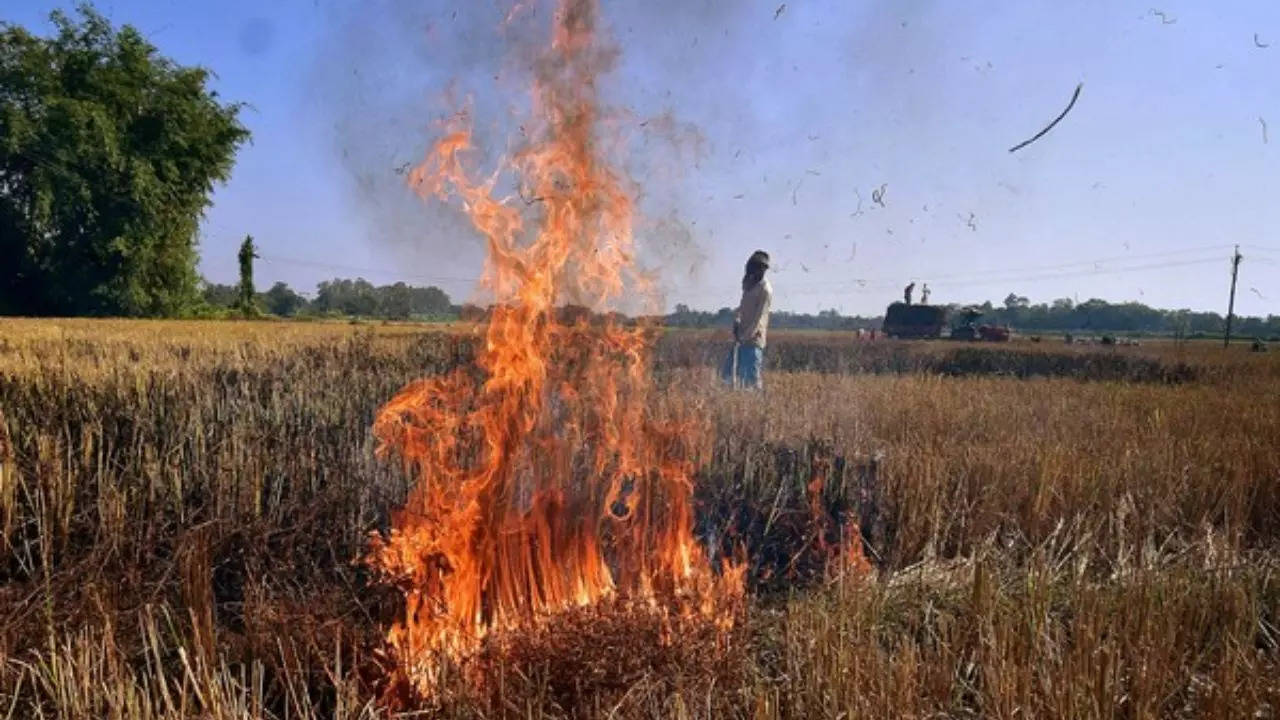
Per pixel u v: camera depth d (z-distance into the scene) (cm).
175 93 4947
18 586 432
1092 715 322
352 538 514
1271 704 337
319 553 506
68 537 502
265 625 379
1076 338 5703
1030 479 642
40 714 311
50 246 4544
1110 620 395
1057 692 326
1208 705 332
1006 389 1367
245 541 485
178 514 534
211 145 5094
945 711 350
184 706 308
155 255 4831
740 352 1105
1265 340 6297
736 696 349
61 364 1188
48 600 388
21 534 517
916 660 367
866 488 645
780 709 346
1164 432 862
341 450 652
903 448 733
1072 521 584
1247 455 714
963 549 567
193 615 362
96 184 4597
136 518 519
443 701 335
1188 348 3728
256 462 598
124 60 4831
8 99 4509
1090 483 626
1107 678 339
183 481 595
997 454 696
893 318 4938
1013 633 369
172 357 1477
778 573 538
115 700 314
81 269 4638
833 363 2283
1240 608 407
